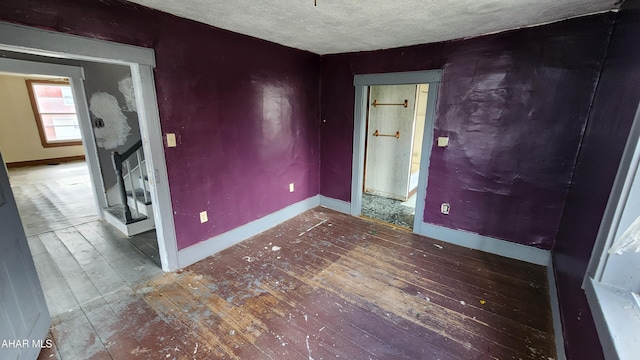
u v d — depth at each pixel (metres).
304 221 3.81
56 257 2.83
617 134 1.46
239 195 3.13
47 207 4.33
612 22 2.08
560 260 2.23
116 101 3.80
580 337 1.39
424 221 3.38
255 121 3.15
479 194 2.95
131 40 2.04
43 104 7.75
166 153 2.41
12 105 7.26
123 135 3.91
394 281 2.46
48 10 1.65
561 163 2.48
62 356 1.69
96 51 1.86
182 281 2.45
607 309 1.12
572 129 2.38
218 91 2.72
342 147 3.95
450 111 2.96
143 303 2.16
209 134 2.72
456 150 3.00
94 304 2.14
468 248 3.08
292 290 2.33
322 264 2.73
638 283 1.20
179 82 2.40
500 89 2.65
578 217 1.93
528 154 2.62
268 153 3.39
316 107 3.99
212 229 2.90
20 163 7.48
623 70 1.61
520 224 2.78
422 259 2.84
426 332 1.90
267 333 1.88
